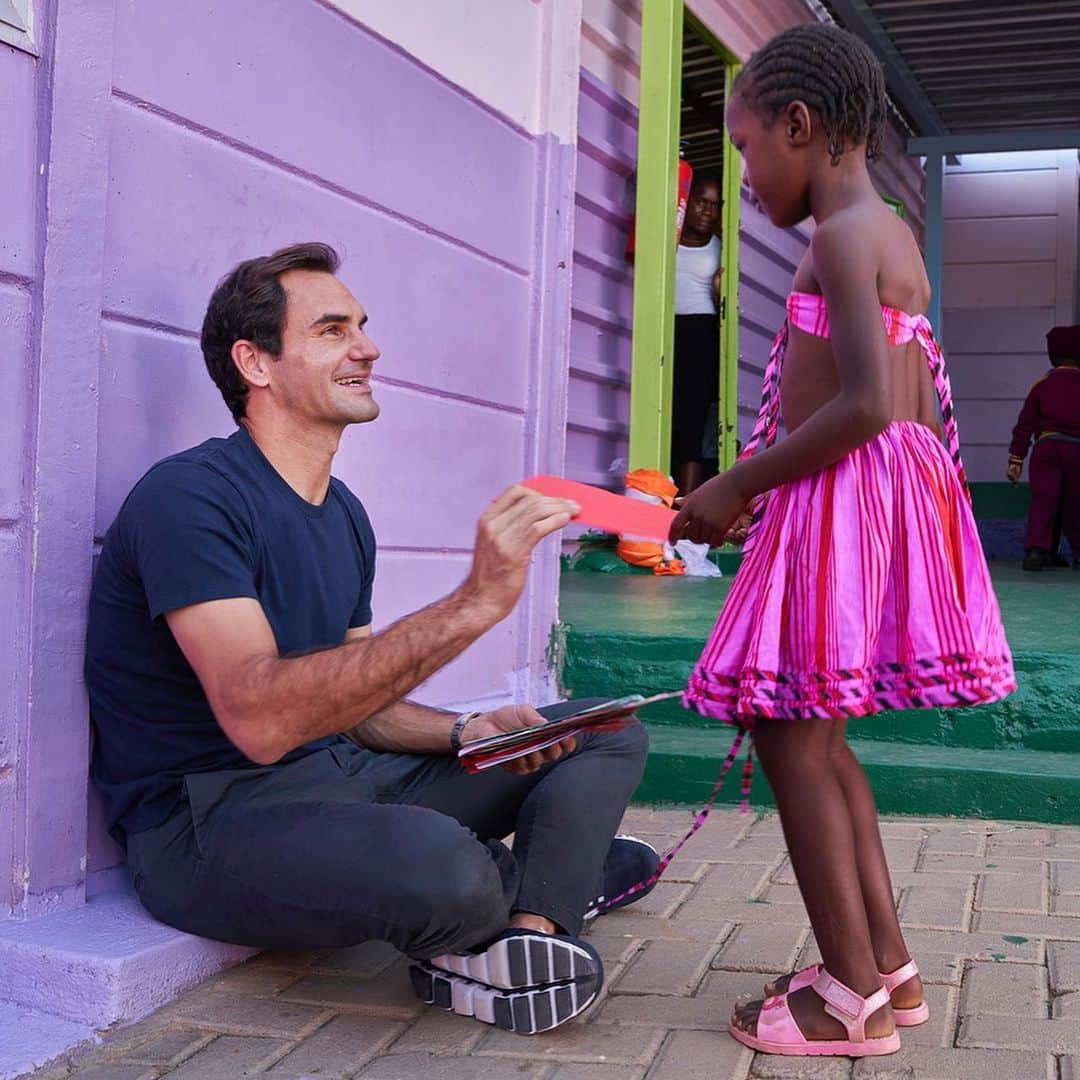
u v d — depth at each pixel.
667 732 4.14
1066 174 12.76
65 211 2.41
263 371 2.45
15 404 2.38
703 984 2.47
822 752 2.13
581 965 2.21
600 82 6.95
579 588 5.89
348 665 2.02
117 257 2.62
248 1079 2.07
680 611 4.95
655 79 6.96
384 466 3.57
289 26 3.09
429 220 3.68
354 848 2.17
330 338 2.46
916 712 3.90
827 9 9.77
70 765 2.46
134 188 2.66
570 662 4.37
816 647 2.01
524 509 1.99
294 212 3.14
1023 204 12.89
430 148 3.67
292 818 2.25
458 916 2.14
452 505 3.88
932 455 2.12
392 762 2.57
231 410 2.53
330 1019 2.31
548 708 2.58
